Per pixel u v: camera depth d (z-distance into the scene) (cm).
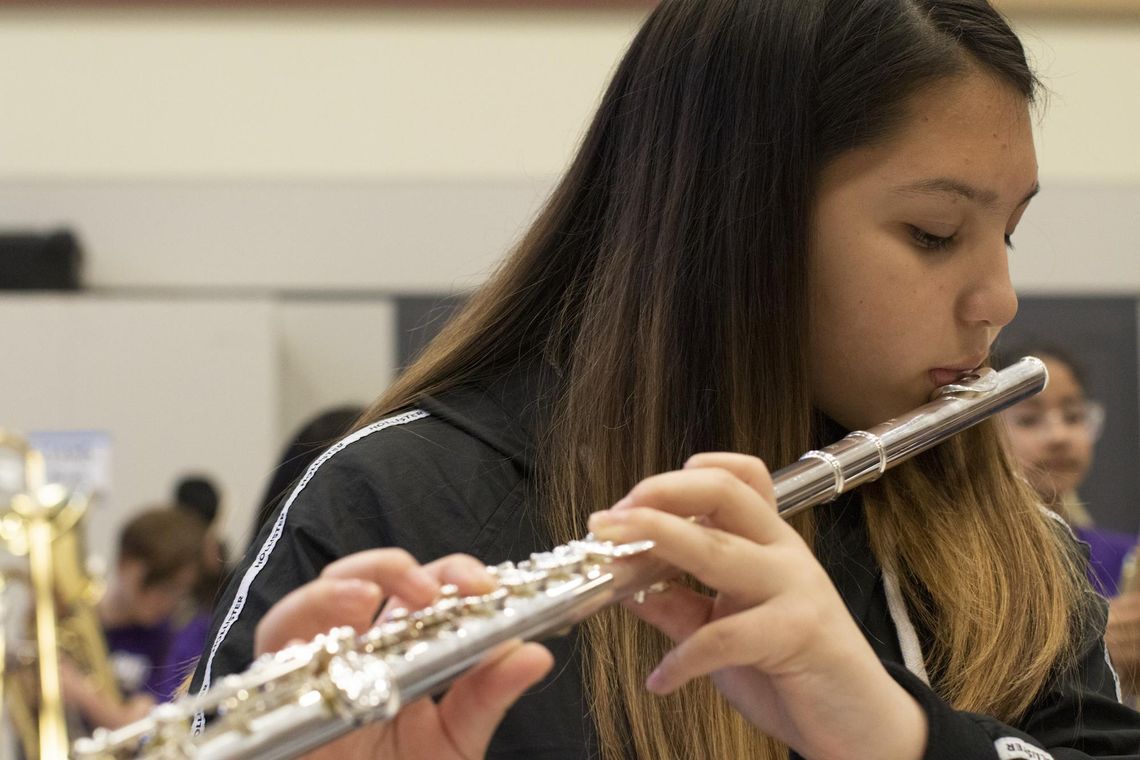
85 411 602
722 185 155
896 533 163
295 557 143
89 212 625
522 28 635
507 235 628
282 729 99
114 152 629
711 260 154
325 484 149
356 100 633
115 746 96
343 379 622
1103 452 618
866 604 159
